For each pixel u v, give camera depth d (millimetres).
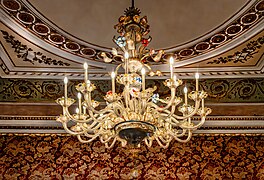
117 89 6215
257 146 6504
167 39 5230
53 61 5738
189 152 6480
